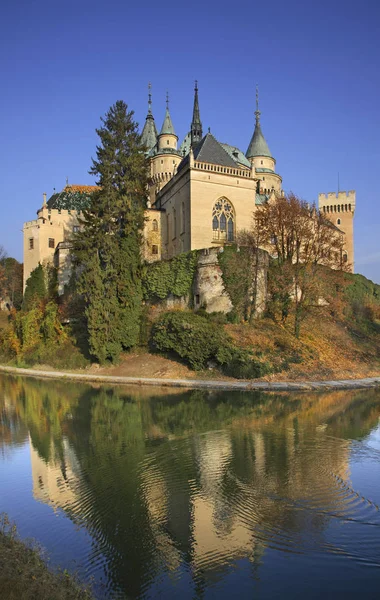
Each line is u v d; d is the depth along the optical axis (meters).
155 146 82.00
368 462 17.27
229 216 58.19
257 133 93.06
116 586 9.61
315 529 12.07
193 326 39.72
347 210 97.31
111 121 53.12
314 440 20.34
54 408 28.88
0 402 31.36
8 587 8.26
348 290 60.12
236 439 20.64
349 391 33.75
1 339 60.75
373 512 13.05
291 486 14.94
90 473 16.45
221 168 57.41
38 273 68.94
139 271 48.94
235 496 14.16
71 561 10.54
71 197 80.44
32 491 14.87
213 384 35.28
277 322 46.84
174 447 19.50
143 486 15.10
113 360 45.16
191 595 9.36
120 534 11.89
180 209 59.66
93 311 44.59
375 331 55.97
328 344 45.62
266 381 36.41
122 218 51.06
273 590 9.55
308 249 51.47
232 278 45.22
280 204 51.09
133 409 27.77
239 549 11.12
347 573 10.15
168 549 11.12
